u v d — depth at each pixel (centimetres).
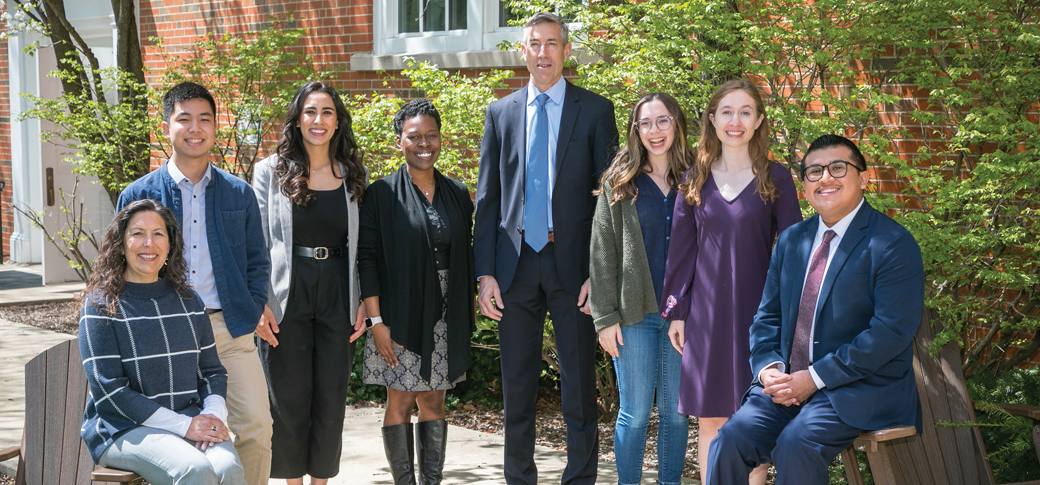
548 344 511
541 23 354
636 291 344
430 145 367
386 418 382
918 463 332
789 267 318
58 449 322
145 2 904
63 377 327
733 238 327
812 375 300
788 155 449
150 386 303
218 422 304
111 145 771
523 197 359
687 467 461
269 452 347
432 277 367
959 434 345
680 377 344
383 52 719
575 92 362
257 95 766
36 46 888
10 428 504
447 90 495
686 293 339
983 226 417
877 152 414
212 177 343
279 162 358
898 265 297
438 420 385
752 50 456
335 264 361
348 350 367
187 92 334
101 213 1042
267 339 354
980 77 455
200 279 336
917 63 476
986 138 406
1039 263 408
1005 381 406
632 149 346
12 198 1199
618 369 358
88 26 1046
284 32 748
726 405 331
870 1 450
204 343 318
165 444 290
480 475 425
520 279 361
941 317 405
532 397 369
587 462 365
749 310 329
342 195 362
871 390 296
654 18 453
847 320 304
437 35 693
